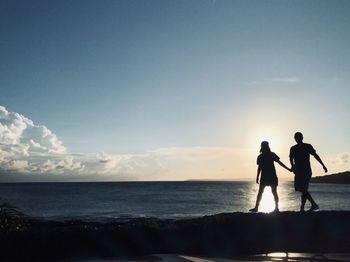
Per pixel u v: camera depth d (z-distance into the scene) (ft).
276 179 48.49
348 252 31.68
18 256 34.47
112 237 38.11
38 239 37.22
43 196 295.07
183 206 175.94
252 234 39.19
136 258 32.55
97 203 204.64
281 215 45.27
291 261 28.99
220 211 144.97
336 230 39.55
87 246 36.45
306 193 47.19
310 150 47.29
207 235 38.91
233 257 31.60
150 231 40.34
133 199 246.88
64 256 34.22
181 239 38.32
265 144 49.01
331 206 155.12
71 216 129.59
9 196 288.51
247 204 186.70
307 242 35.73
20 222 45.50
